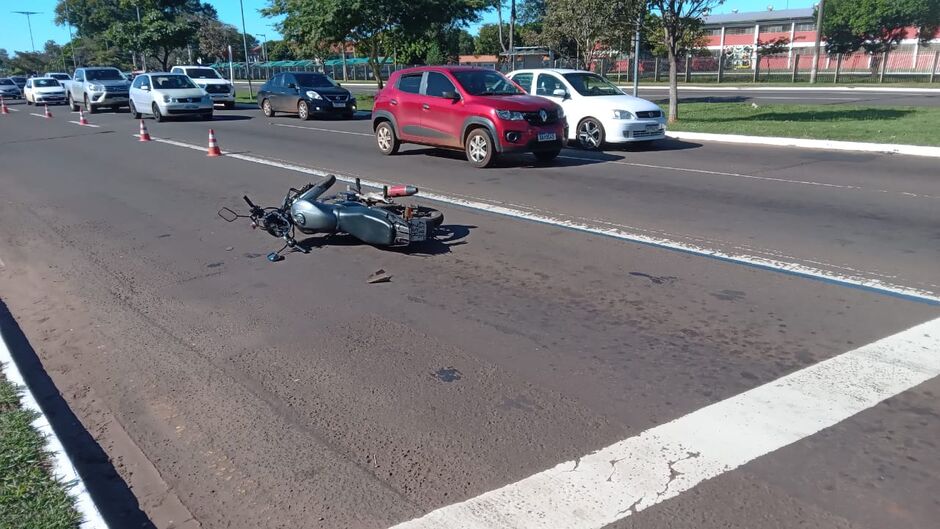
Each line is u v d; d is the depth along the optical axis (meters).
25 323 5.64
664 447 3.60
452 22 31.97
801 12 66.62
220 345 5.02
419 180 11.44
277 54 86.50
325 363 4.67
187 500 3.30
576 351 4.76
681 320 5.26
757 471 3.38
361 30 29.09
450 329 5.20
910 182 10.44
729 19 69.19
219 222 8.84
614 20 19.70
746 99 28.78
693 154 13.95
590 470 3.42
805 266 6.47
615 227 8.05
